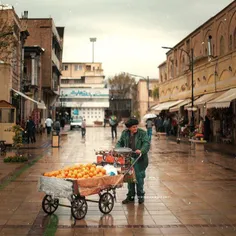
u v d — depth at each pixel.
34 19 49.91
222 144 28.33
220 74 29.78
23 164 16.27
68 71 89.38
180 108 42.06
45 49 49.84
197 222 7.55
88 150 23.53
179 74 42.66
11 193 10.12
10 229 7.06
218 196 9.90
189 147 26.16
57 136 25.42
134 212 8.28
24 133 29.33
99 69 89.06
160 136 38.34
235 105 28.16
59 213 8.16
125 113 96.50
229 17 28.27
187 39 39.78
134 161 8.77
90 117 82.38
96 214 8.10
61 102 74.81
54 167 15.37
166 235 6.77
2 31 19.39
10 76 29.44
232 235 6.77
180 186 11.27
